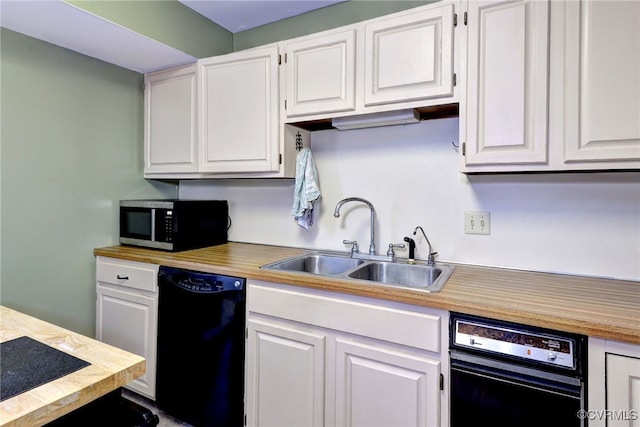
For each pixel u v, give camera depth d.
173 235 2.00
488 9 1.32
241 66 1.93
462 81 1.38
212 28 2.20
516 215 1.58
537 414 1.03
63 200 1.96
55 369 0.76
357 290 1.28
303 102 1.75
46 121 1.87
